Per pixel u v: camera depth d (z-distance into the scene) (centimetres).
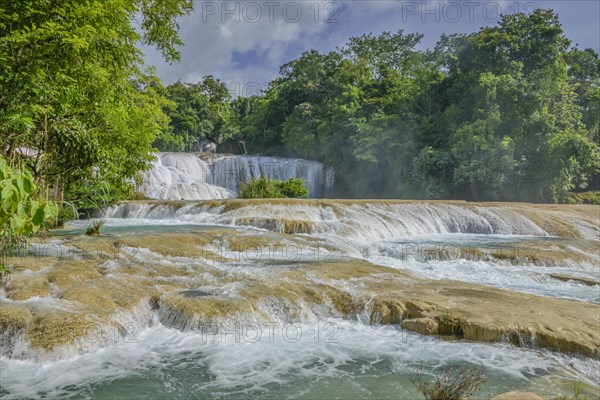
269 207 1734
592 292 875
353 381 476
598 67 4169
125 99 1313
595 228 1783
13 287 662
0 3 650
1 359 508
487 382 471
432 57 4259
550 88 3186
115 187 1495
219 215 1728
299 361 529
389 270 914
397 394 446
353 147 4044
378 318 666
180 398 436
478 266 1113
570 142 2980
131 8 1029
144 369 500
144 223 1658
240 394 446
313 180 4028
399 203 1875
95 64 928
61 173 1045
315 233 1447
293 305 679
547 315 633
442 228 1800
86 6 764
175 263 894
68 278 716
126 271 797
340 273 859
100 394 440
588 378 490
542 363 523
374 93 4359
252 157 3762
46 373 481
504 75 3194
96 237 1153
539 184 3108
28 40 656
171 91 5212
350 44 5156
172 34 1371
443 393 410
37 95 725
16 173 240
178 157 3400
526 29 3509
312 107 4634
